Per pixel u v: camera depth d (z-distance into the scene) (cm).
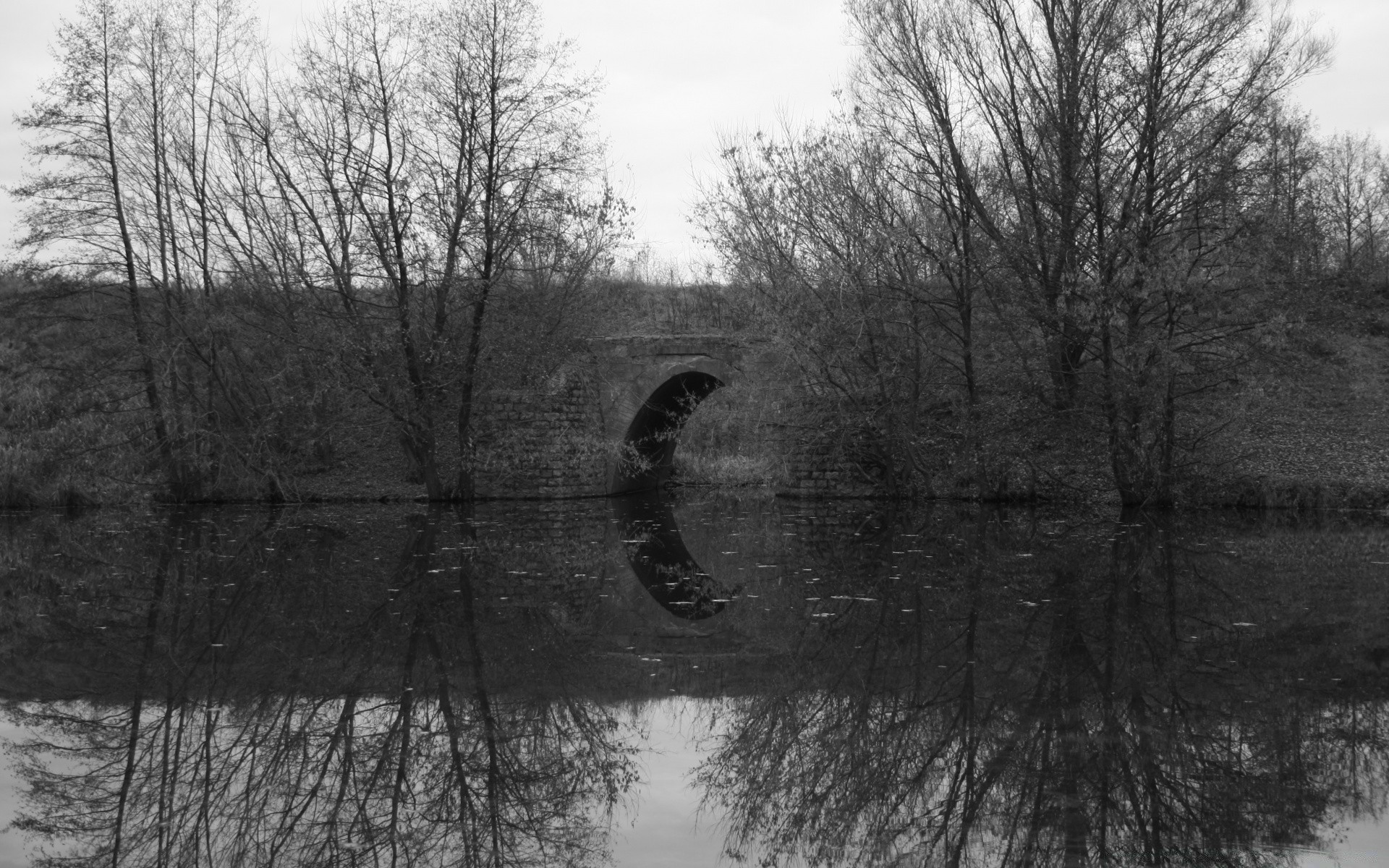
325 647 1173
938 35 2547
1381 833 652
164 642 1199
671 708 952
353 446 3375
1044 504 2702
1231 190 2161
